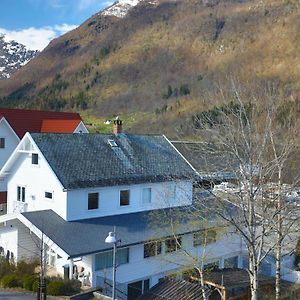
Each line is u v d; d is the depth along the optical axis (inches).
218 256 1242.6
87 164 1188.5
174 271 1144.2
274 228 868.0
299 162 916.0
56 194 1117.7
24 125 2014.0
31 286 954.1
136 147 1349.7
